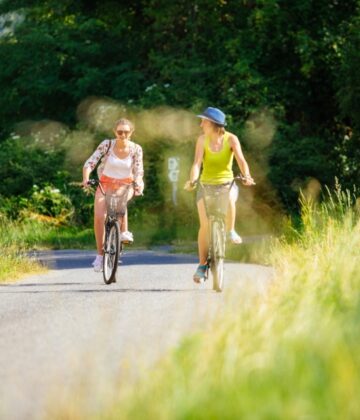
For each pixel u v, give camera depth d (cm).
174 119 5722
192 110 5691
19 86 6438
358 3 5875
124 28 6644
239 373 745
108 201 2014
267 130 5578
